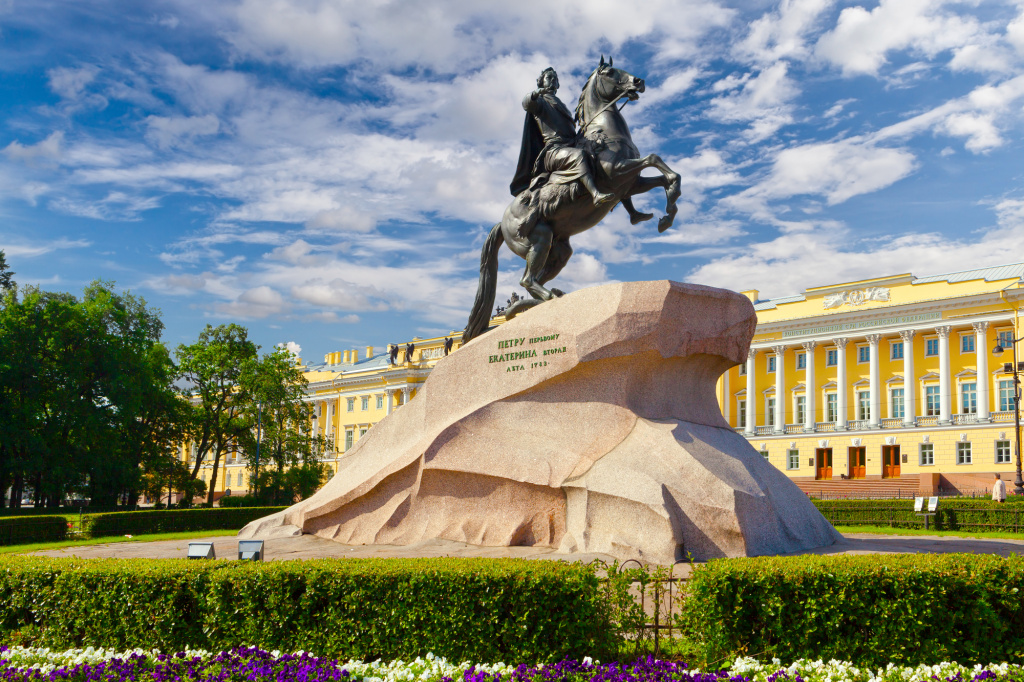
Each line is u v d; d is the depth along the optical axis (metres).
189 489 44.59
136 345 43.19
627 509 9.03
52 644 6.41
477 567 6.03
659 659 5.64
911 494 47.69
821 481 53.59
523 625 5.73
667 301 9.83
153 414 44.81
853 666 5.39
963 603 5.55
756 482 9.41
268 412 46.12
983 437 50.50
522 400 10.41
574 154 11.43
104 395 40.22
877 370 55.94
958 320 52.41
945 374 52.91
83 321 39.69
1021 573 5.61
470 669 5.36
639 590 6.09
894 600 5.54
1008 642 5.52
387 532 10.77
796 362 60.78
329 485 11.91
